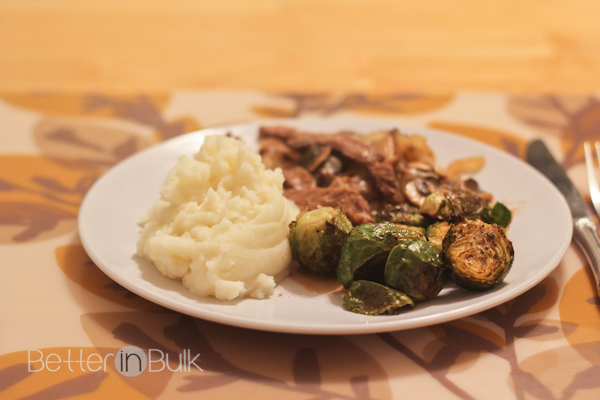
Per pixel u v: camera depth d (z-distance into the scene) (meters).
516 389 0.33
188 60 0.77
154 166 0.48
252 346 0.35
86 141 0.56
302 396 0.33
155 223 0.40
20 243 0.43
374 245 0.37
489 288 0.36
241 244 0.37
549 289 0.39
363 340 0.36
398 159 0.49
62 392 0.32
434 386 0.33
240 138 0.52
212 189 0.39
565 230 0.40
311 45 0.81
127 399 0.32
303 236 0.39
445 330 0.36
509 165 0.48
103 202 0.44
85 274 0.40
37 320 0.36
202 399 0.32
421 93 0.66
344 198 0.44
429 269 0.35
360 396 0.33
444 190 0.42
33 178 0.50
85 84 0.71
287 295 0.38
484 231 0.36
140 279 0.37
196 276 0.37
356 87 0.71
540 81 0.71
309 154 0.49
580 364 0.34
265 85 0.71
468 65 0.75
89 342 0.35
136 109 0.62
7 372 0.33
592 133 0.58
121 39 0.82
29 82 0.70
